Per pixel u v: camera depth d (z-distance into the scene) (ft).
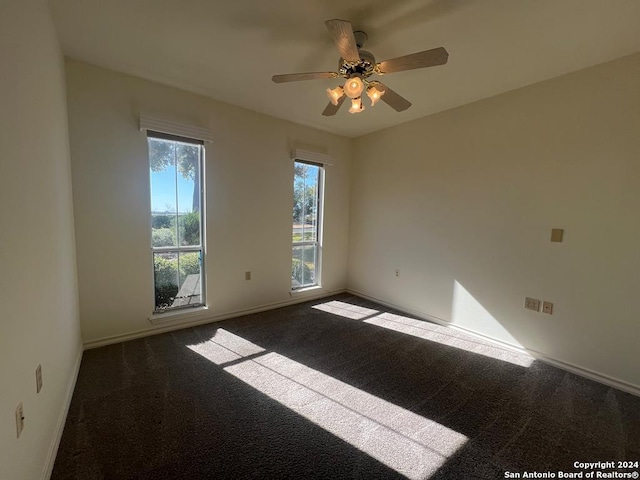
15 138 3.74
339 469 4.87
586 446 5.49
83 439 5.32
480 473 4.87
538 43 6.77
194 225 10.50
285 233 12.91
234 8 5.86
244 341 9.55
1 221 3.22
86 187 8.27
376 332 10.61
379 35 6.58
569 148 8.13
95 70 8.18
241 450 5.19
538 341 8.90
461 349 9.44
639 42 6.65
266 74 8.58
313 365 8.20
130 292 9.27
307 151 12.92
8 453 3.23
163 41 7.02
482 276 10.18
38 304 4.45
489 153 9.82
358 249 14.96
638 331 7.22
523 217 9.11
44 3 5.43
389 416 6.19
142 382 7.13
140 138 9.02
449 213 11.06
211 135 10.17
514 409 6.52
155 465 4.82
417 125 12.00
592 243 7.84
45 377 4.69
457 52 7.18
